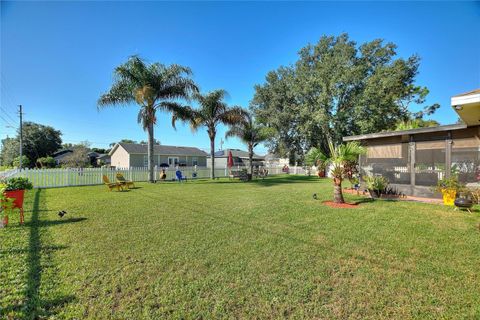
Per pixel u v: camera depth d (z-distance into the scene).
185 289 2.65
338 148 8.10
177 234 4.55
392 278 2.91
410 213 6.38
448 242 4.14
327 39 24.83
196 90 15.51
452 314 2.24
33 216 5.89
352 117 23.27
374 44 23.42
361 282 2.82
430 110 25.02
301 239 4.29
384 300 2.47
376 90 21.78
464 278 2.90
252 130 20.05
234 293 2.58
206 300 2.46
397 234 4.58
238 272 3.05
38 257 3.42
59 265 3.19
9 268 3.07
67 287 2.66
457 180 8.25
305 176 23.64
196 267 3.18
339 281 2.84
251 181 17.02
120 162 30.09
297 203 7.85
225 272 3.05
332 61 22.88
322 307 2.35
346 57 22.70
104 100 13.83
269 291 2.62
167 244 4.02
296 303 2.42
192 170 19.52
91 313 2.24
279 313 2.26
